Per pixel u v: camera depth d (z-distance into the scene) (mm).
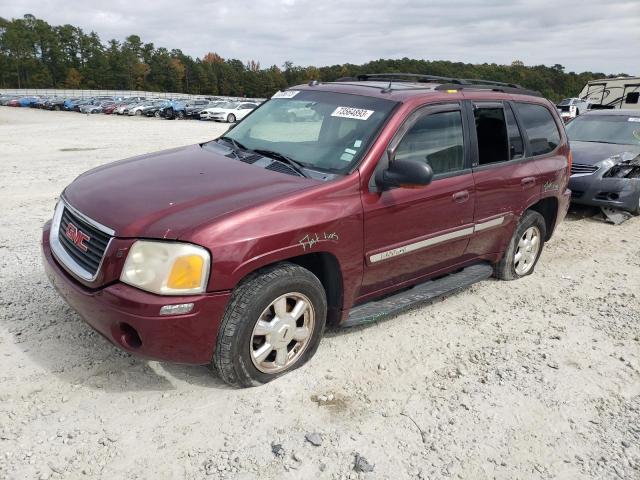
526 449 3096
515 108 5055
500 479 2857
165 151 4574
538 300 5152
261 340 3373
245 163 3895
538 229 5562
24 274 4910
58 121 35031
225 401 3277
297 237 3256
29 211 7328
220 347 3135
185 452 2859
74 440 2877
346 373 3682
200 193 3320
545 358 4090
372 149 3705
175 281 2902
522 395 3592
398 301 4191
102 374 3447
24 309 4203
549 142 5492
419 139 4035
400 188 3857
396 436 3105
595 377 3881
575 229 7906
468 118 4473
